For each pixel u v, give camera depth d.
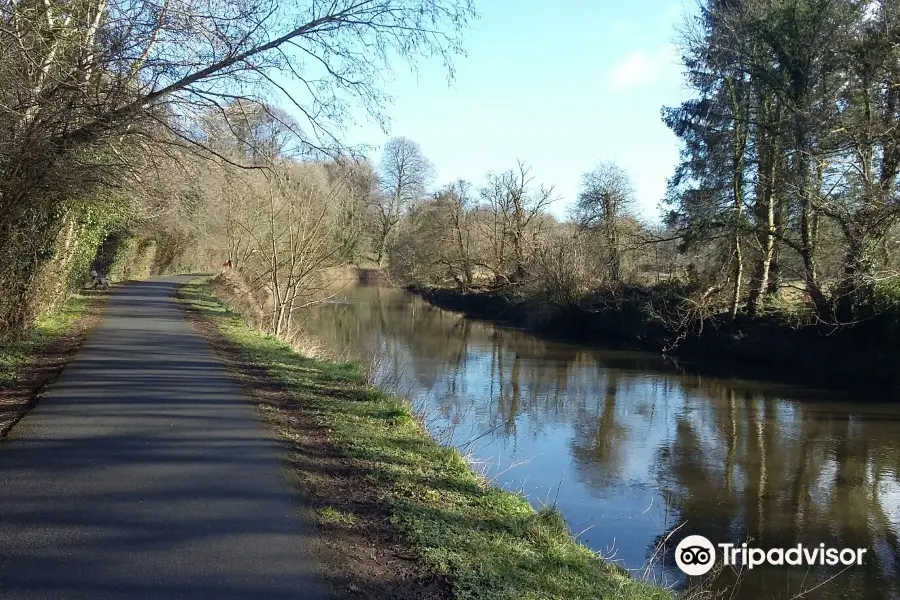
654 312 24.53
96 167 8.70
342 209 21.44
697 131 23.16
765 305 22.11
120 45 7.55
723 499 9.98
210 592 3.36
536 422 14.41
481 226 45.16
